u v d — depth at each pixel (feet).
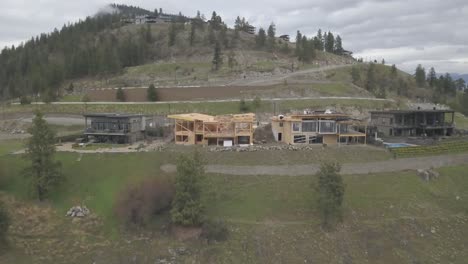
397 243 175.42
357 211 194.59
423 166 237.45
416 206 200.34
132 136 287.69
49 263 164.25
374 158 241.96
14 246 173.06
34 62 634.84
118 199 202.59
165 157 241.14
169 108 391.24
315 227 182.80
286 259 164.66
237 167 227.81
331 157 241.55
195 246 171.12
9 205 202.18
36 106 420.36
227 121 276.21
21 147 275.59
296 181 215.72
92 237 181.88
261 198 202.49
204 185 192.75
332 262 164.04
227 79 519.60
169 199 190.70
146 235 180.04
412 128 309.42
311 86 475.72
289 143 280.51
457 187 221.05
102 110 397.60
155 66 584.81
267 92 444.55
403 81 590.96
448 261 166.30
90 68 577.84
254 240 173.58
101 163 238.27
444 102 525.75
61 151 254.88
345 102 415.23
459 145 261.85
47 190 211.00
